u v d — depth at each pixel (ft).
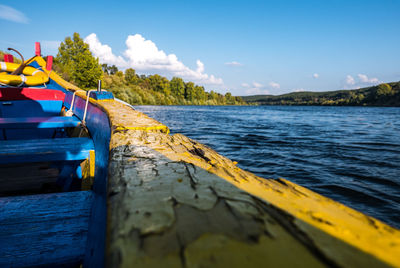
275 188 2.55
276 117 99.81
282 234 1.60
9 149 7.07
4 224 3.64
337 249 1.45
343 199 12.53
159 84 338.54
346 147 27.81
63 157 7.54
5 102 14.11
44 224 3.71
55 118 11.62
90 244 3.09
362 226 1.78
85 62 152.35
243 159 20.93
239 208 1.96
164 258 1.33
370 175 16.46
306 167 18.43
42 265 3.09
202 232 1.59
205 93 491.72
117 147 4.09
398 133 44.37
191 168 3.06
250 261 1.31
